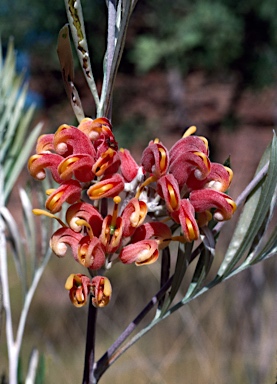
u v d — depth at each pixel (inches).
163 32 67.6
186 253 9.9
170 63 68.1
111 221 8.9
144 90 76.7
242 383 31.9
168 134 76.1
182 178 9.1
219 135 75.8
